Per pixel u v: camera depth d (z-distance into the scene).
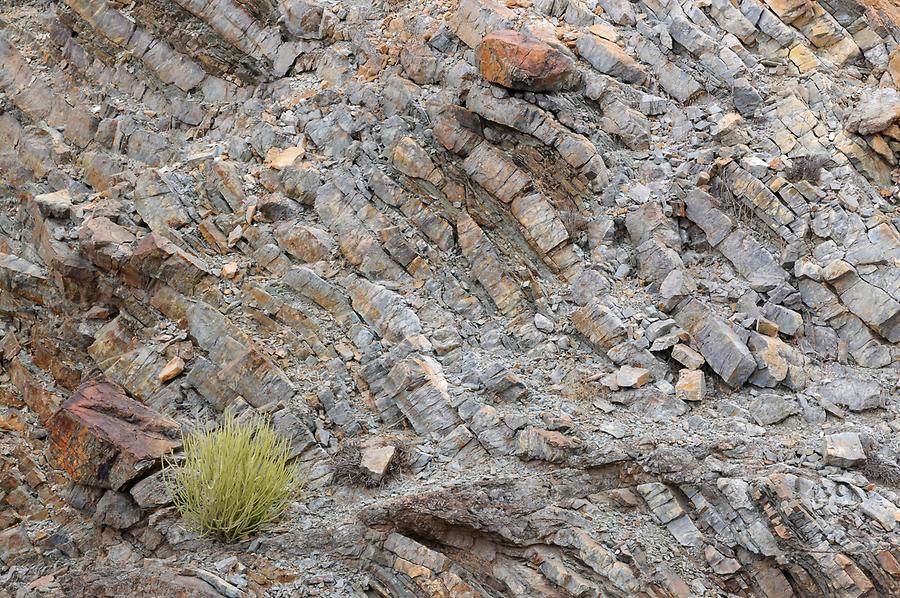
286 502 8.73
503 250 10.70
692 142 11.02
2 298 11.59
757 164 10.49
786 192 10.26
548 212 10.55
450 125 11.21
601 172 10.75
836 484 8.14
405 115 11.66
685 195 10.53
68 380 10.84
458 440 9.20
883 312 9.51
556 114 11.12
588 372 9.63
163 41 13.55
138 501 8.99
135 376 10.15
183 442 9.41
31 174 13.05
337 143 11.80
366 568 8.27
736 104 11.27
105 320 10.95
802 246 10.00
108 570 8.42
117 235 10.98
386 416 9.66
